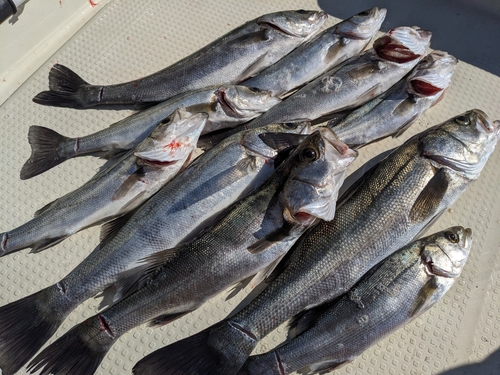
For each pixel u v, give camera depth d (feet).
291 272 2.09
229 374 1.96
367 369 2.14
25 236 2.23
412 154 2.26
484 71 2.81
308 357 2.01
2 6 2.52
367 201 2.18
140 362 1.98
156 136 2.29
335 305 2.05
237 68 2.68
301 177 2.04
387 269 2.08
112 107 2.71
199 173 2.26
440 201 2.20
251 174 2.28
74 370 1.99
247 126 2.51
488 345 2.19
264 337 2.17
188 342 2.01
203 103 2.49
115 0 3.05
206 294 2.10
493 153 2.58
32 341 2.07
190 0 3.07
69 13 2.99
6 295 2.29
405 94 2.44
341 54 2.67
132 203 2.32
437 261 2.08
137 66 2.87
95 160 2.57
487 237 2.39
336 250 2.10
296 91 2.64
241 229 2.10
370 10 2.63
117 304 2.04
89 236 2.40
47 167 2.48
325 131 2.07
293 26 2.70
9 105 2.72
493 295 2.29
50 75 2.69
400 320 2.04
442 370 2.14
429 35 2.54
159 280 2.06
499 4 2.97
